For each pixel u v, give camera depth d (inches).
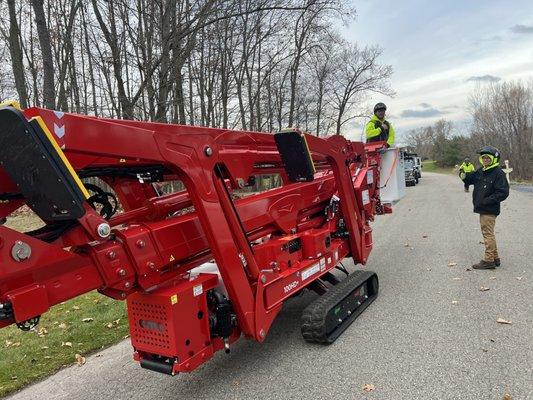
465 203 676.7
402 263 316.8
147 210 152.9
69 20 826.2
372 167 279.6
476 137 2620.6
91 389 172.4
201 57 912.3
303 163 179.2
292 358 181.5
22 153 102.3
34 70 970.1
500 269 282.8
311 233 210.4
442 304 227.9
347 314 209.9
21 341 224.7
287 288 184.2
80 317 253.9
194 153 145.9
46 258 113.1
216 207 152.3
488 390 145.6
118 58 586.9
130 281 136.3
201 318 150.9
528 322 196.7
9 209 120.1
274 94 1380.4
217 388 163.0
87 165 132.1
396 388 151.8
